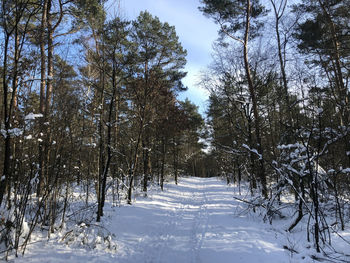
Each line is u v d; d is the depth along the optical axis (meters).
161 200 11.10
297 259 4.07
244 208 8.24
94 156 7.38
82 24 8.63
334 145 6.18
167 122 14.11
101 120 6.47
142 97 10.14
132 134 11.60
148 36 10.39
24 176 4.29
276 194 6.35
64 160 5.05
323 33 9.53
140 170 13.60
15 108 4.41
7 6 4.11
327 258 4.11
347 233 5.25
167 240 5.49
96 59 6.64
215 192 15.15
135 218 6.92
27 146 4.34
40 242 4.40
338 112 5.96
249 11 9.89
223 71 10.37
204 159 41.91
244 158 11.13
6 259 3.67
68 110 4.87
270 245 4.71
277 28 10.38
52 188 4.74
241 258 4.15
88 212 6.58
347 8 9.26
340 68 8.83
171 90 14.37
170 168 21.09
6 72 4.04
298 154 5.35
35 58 4.42
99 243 4.63
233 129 10.83
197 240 5.43
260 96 9.91
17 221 3.89
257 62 9.91
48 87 5.32
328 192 6.07
